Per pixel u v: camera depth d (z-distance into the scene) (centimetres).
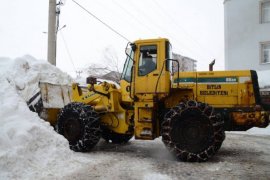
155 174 552
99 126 768
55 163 604
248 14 2173
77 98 871
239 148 866
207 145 652
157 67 719
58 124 777
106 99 802
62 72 1028
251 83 709
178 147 659
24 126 624
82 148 746
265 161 673
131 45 745
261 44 2136
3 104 674
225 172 573
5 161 520
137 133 729
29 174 528
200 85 730
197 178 532
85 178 521
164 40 722
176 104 743
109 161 659
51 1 1367
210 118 653
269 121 729
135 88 732
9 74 893
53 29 1366
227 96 715
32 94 871
